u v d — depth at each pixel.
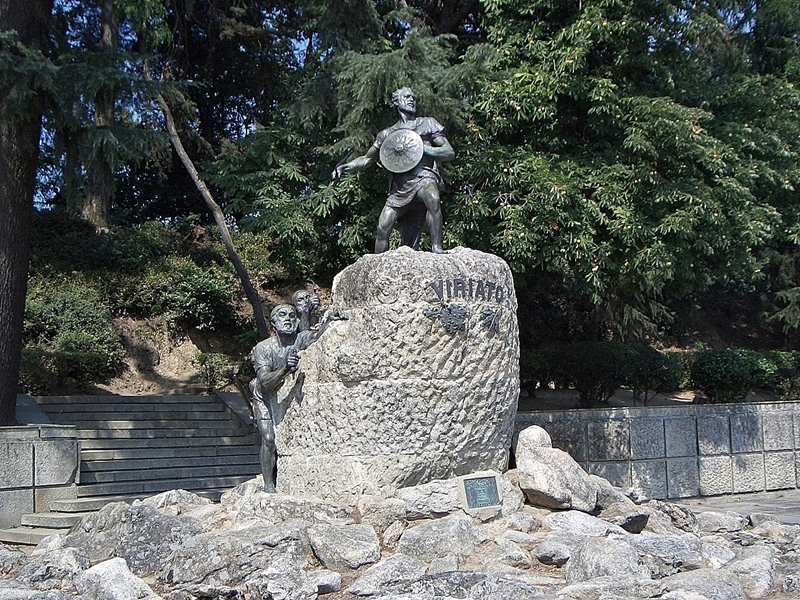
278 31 23.72
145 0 15.43
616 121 14.35
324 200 14.01
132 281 23.09
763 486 16.20
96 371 19.62
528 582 6.96
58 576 7.65
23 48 13.13
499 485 8.68
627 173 14.03
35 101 13.85
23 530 11.37
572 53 14.06
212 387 20.58
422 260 8.68
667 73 14.70
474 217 13.91
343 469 8.54
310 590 6.86
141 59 14.89
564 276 16.69
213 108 29.20
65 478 12.52
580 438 14.22
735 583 6.98
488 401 8.80
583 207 13.90
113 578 7.14
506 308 9.01
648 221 14.11
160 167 21.53
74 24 15.42
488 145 14.63
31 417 15.71
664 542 7.87
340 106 14.02
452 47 15.49
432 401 8.53
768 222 15.87
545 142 14.86
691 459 15.37
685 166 14.43
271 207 14.33
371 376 8.55
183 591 6.98
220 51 27.36
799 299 26.25
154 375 21.47
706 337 28.61
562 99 14.76
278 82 27.33
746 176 14.92
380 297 8.59
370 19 15.45
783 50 22.00
